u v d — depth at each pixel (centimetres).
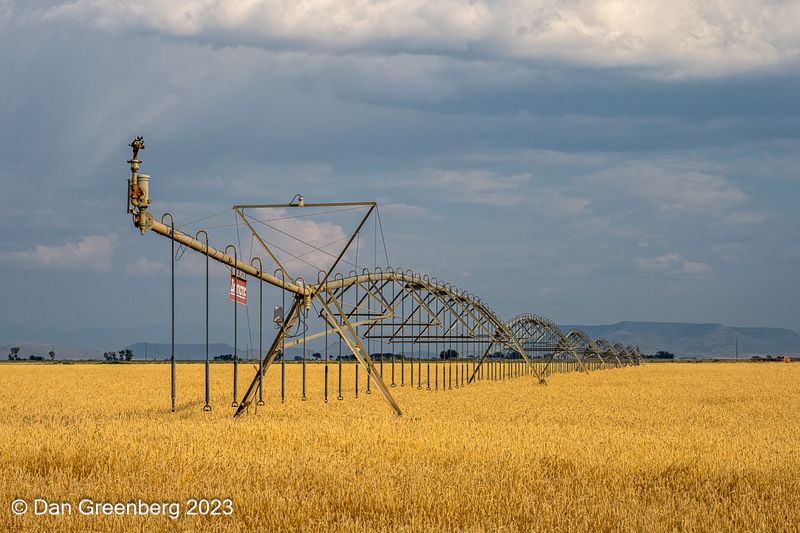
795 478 2856
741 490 2698
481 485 2566
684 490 2738
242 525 2156
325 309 5262
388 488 2461
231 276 4778
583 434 3903
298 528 2162
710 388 9500
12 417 5050
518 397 7262
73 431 3466
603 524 2211
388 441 3441
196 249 4712
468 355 11675
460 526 2239
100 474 2691
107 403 6544
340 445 3372
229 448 3142
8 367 17588
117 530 2112
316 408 5597
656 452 3203
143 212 4181
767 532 2191
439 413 5478
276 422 4144
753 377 13250
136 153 4178
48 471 2825
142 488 2483
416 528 2136
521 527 2241
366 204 4978
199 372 14538
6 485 2477
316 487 2553
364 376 12156
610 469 2919
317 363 18988
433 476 2711
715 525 2217
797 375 14262
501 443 3444
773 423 5203
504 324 10194
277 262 5138
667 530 2202
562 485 2727
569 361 16550
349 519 2192
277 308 5225
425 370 14825
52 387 9300
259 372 5206
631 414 5641
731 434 4347
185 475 2661
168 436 3384
